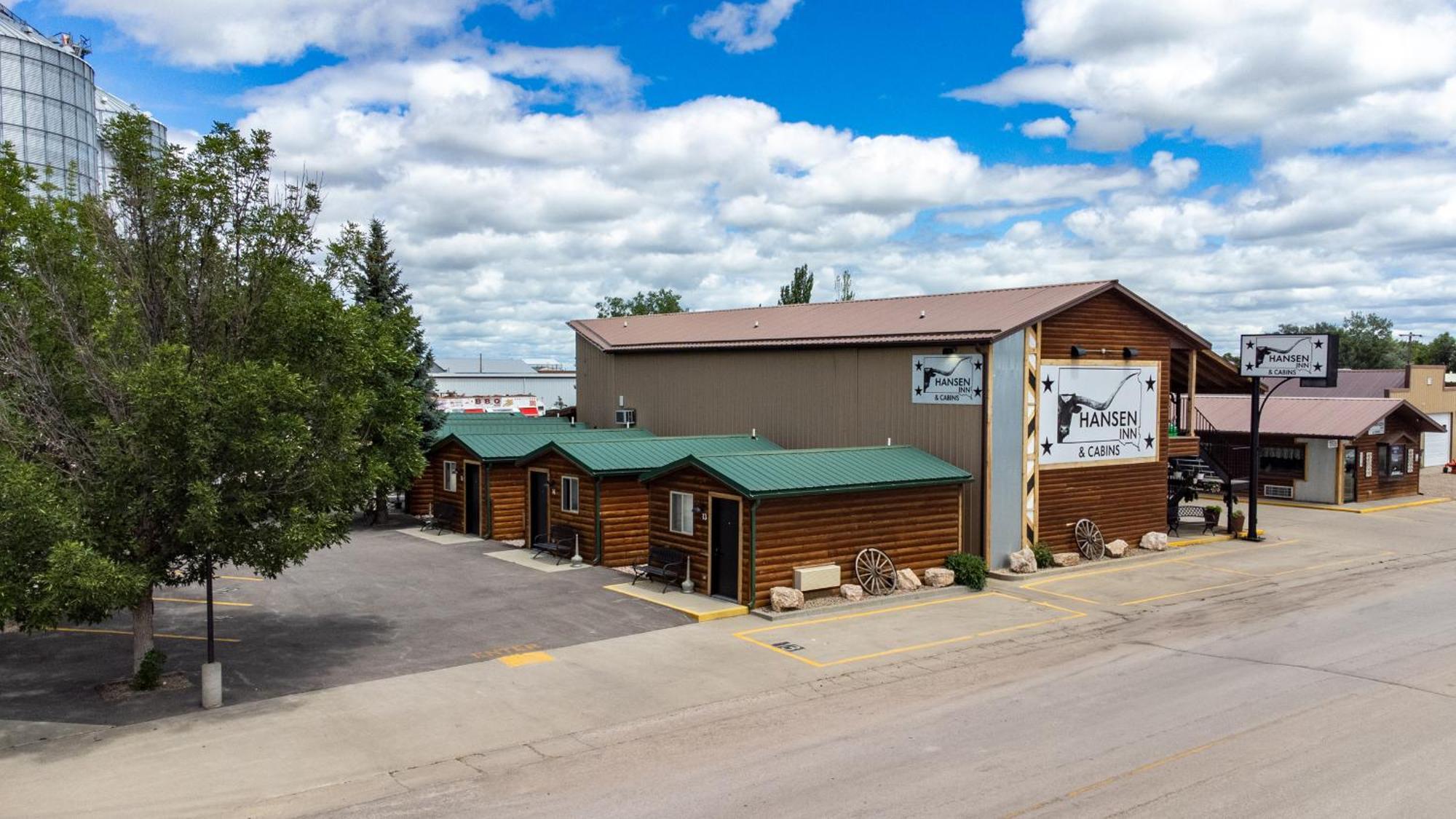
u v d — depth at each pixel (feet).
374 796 33.24
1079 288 79.25
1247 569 77.46
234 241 46.93
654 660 50.06
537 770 35.50
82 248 47.70
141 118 45.57
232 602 62.64
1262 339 91.66
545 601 63.05
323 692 44.70
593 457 76.89
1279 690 44.47
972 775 34.22
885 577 66.28
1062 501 78.07
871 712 41.91
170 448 40.42
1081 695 44.16
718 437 87.35
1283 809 31.09
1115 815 30.66
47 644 52.31
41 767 35.76
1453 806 31.30
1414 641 53.78
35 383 41.86
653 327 112.68
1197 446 88.43
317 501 45.24
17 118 146.41
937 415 75.00
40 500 37.68
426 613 59.72
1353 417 118.83
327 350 47.70
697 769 35.35
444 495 98.53
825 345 83.10
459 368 273.33
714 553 64.08
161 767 35.70
